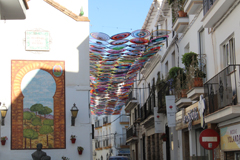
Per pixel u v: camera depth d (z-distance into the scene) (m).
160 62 23.61
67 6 16.08
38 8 15.66
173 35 20.48
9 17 10.58
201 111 13.29
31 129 14.84
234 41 12.16
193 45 16.22
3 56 15.14
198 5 14.80
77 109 14.92
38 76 15.25
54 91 15.23
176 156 18.91
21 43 15.32
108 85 23.30
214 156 13.09
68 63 15.50
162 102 19.97
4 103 14.73
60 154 14.83
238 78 10.98
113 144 53.72
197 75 14.04
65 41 15.61
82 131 15.12
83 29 15.77
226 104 11.17
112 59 17.94
